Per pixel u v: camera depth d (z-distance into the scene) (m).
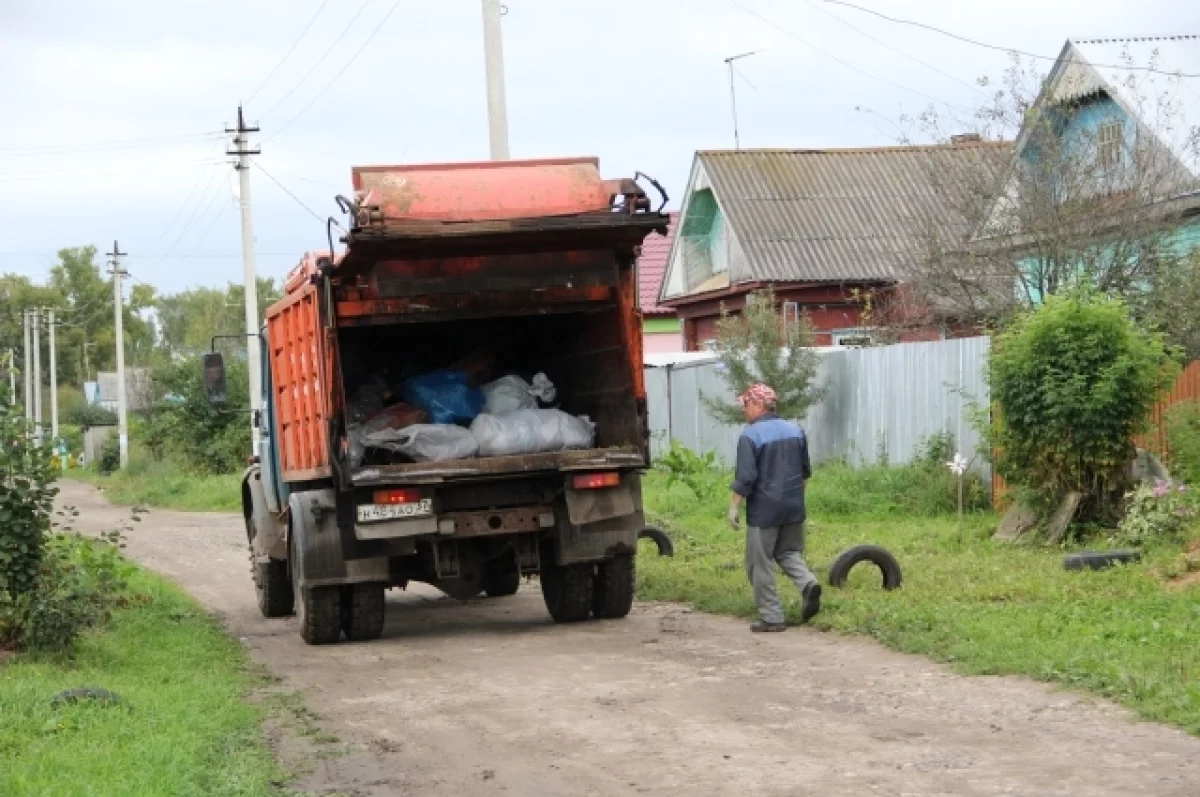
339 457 12.37
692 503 23.23
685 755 8.05
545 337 14.52
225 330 108.62
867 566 14.85
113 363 113.88
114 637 12.79
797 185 37.09
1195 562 13.09
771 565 12.31
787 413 24.39
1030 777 7.23
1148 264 22.06
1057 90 24.92
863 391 23.78
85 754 7.88
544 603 15.79
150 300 116.06
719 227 39.38
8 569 11.30
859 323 34.81
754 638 12.02
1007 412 16.36
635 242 12.48
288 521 13.95
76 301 113.44
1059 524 15.87
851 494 21.08
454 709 9.72
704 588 14.80
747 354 25.59
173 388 49.88
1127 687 8.88
